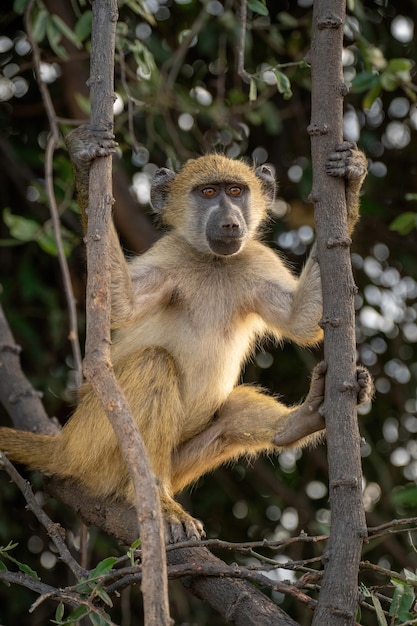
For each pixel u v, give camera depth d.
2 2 14.02
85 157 7.59
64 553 8.00
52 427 10.97
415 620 6.68
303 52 14.08
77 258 14.38
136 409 9.10
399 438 14.27
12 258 14.30
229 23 12.98
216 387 10.05
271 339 11.01
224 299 10.09
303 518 13.63
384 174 14.90
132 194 14.52
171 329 9.95
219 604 7.67
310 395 8.52
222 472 13.96
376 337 14.60
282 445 9.09
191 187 10.44
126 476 9.23
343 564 6.85
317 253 7.45
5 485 12.84
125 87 11.48
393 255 14.80
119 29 11.50
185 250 10.20
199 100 13.88
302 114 14.77
